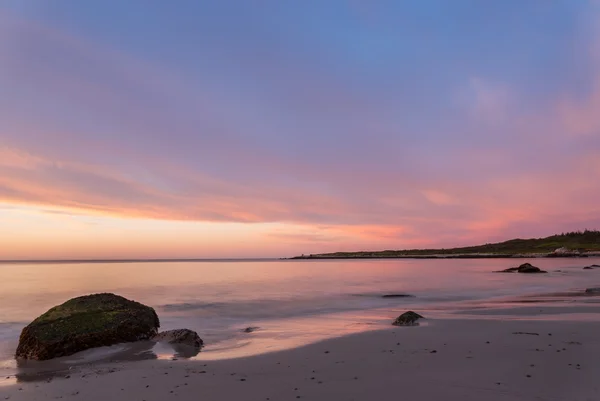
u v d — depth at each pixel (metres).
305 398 7.46
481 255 172.62
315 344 12.73
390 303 26.72
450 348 11.26
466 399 7.11
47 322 13.15
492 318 17.34
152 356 12.07
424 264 116.75
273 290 36.78
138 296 31.20
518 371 8.68
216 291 35.62
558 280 46.31
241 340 14.56
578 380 7.96
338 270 85.25
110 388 8.58
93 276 61.62
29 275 64.25
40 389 8.71
